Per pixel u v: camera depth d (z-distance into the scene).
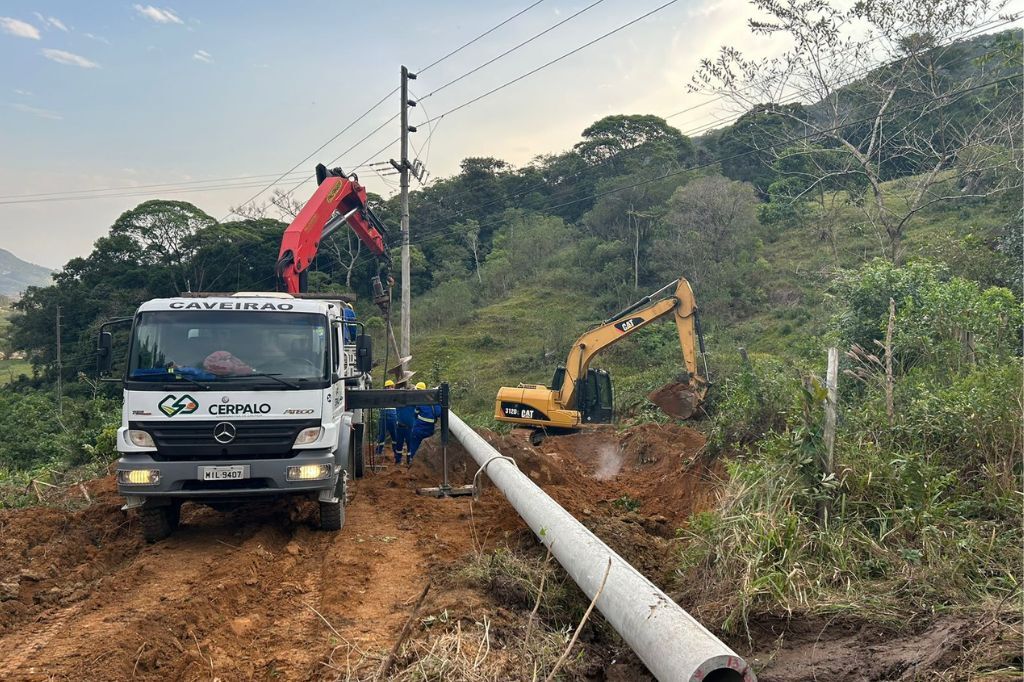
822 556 6.25
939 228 31.67
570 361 18.12
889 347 8.64
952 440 7.59
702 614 5.95
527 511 7.65
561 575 6.88
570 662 5.24
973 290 12.27
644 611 4.73
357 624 5.91
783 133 32.09
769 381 10.52
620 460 15.69
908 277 14.05
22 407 26.53
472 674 4.63
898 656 4.79
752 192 42.59
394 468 14.04
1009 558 5.75
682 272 38.50
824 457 7.05
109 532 8.77
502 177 66.50
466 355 40.72
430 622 5.60
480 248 61.16
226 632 5.81
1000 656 4.27
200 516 9.57
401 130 26.11
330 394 8.37
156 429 7.91
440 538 8.41
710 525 6.89
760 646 5.43
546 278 49.97
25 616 6.30
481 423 22.50
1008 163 23.16
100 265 47.16
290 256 14.24
